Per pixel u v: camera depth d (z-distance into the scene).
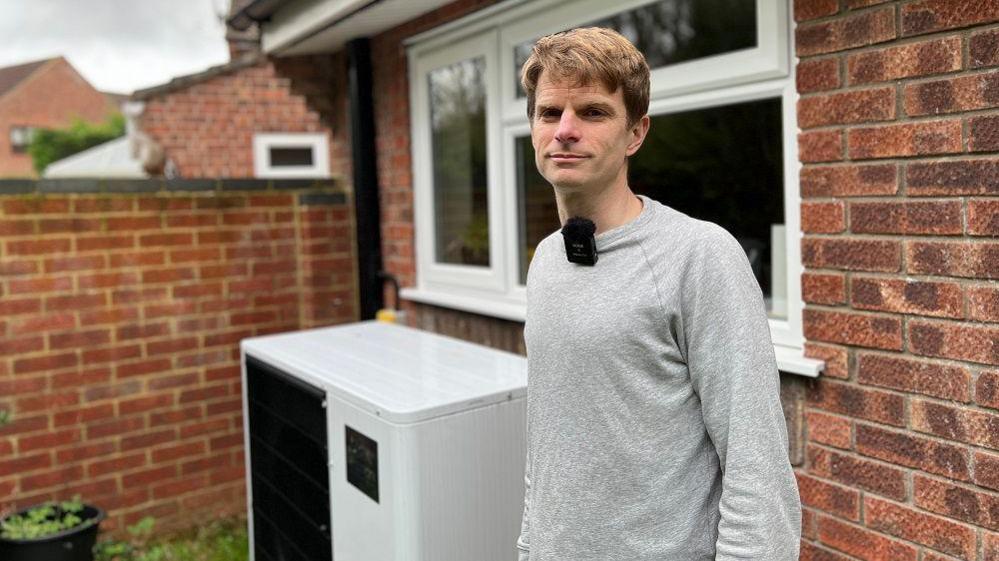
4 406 3.94
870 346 2.16
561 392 1.55
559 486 1.57
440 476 2.24
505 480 2.37
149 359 4.30
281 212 4.65
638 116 1.56
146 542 4.32
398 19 3.92
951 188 1.94
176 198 4.33
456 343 3.21
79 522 3.76
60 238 4.02
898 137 2.04
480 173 3.83
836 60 2.18
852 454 2.24
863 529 2.22
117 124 38.75
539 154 1.56
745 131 2.62
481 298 3.83
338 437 2.50
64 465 4.10
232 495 4.59
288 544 2.92
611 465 1.50
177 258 4.35
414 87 4.11
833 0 2.16
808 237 2.29
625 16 2.95
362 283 4.54
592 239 1.53
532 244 3.58
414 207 4.23
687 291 1.43
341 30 4.11
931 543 2.06
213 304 4.47
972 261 1.92
